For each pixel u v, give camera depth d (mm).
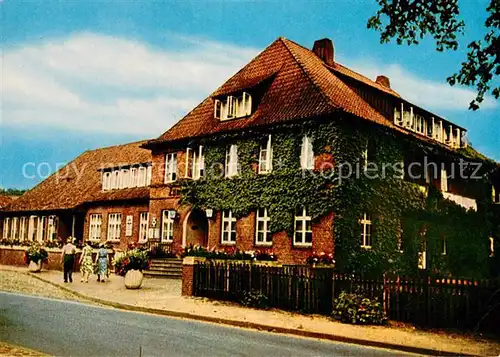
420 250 26125
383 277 13516
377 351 10406
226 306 15711
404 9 13398
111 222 36000
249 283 16234
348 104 23953
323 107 22594
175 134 29750
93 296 17594
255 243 24531
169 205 29438
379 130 24016
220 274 17125
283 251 23172
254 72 28203
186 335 11070
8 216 45719
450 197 29438
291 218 23125
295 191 23094
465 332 11938
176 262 25969
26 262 30922
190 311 14656
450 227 28875
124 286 20750
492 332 11758
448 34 13711
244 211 25125
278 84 26141
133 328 11641
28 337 10016
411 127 27422
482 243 31453
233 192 25781
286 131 23922
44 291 19406
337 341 11469
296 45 29031
